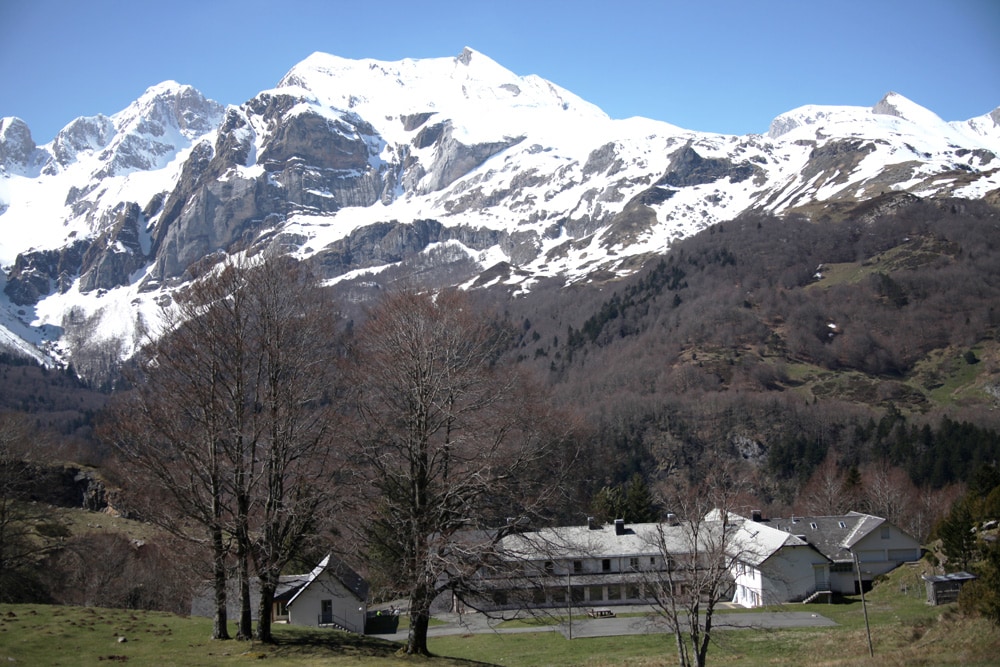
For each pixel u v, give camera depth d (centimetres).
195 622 3503
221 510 3147
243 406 3078
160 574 5225
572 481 3922
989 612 4025
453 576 3008
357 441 3061
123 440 3019
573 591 6412
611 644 4950
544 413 3728
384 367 3153
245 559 3069
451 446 3100
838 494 9650
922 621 4578
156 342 3098
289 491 3033
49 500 6994
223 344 3045
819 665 3925
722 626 4731
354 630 5294
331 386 3225
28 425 8156
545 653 4747
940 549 6588
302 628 3762
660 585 3616
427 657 3181
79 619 3303
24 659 2672
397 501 3134
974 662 3459
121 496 3359
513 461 3131
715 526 4488
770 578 5638
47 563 5359
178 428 2978
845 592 6956
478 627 5644
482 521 3162
